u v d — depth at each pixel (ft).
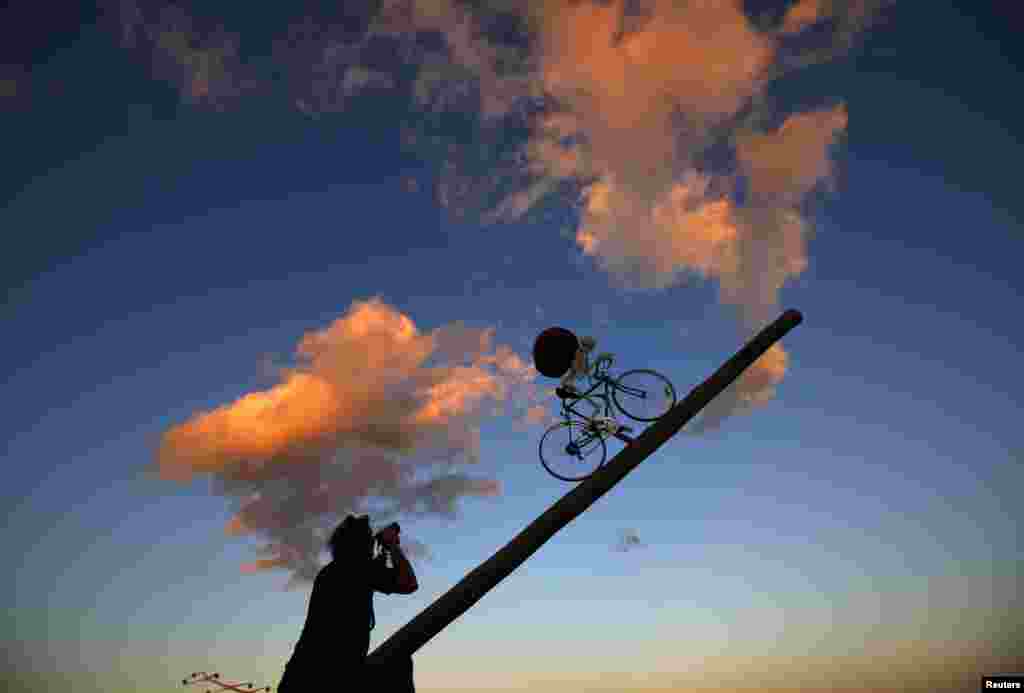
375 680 9.73
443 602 10.07
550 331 19.20
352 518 11.25
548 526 10.40
